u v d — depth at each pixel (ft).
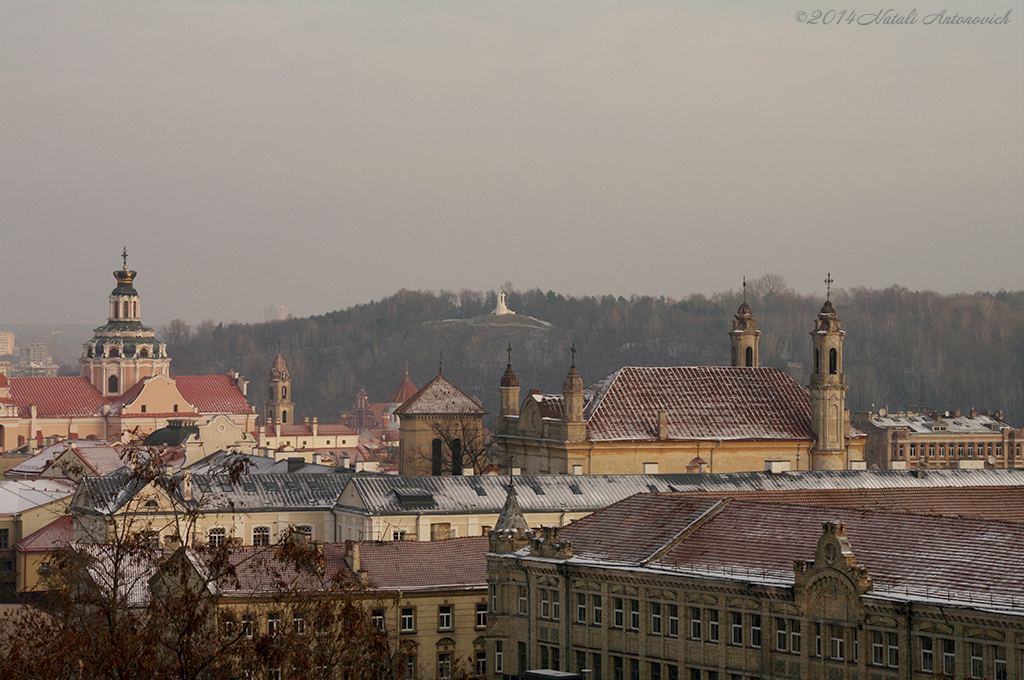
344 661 480.23
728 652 652.48
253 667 472.03
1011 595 555.69
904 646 580.30
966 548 601.21
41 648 461.37
